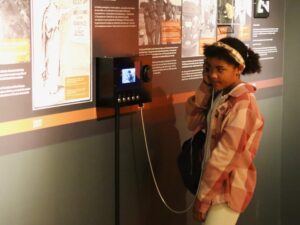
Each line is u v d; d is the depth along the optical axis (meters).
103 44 2.48
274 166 4.07
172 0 2.88
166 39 2.87
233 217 2.46
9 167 2.12
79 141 2.43
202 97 2.65
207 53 2.43
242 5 3.46
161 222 3.04
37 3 2.15
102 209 2.62
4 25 2.03
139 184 2.85
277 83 3.96
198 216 2.49
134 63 2.52
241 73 2.52
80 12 2.35
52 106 2.27
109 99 2.44
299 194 4.09
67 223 2.43
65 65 2.30
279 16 3.89
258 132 2.46
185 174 2.70
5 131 2.09
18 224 2.19
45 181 2.29
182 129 3.09
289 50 3.97
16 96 2.11
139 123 2.78
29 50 2.14
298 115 4.01
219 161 2.38
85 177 2.50
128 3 2.60
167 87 2.92
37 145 2.23
